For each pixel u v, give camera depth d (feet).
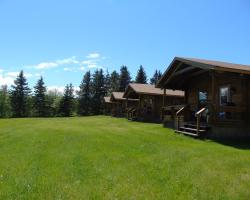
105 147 32.68
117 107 138.92
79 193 17.03
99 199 16.12
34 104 208.44
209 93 52.90
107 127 61.41
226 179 19.83
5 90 257.75
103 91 232.32
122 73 245.65
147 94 89.35
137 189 17.74
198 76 57.41
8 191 17.35
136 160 25.61
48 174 20.99
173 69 54.49
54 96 261.44
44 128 58.23
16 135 45.75
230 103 47.55
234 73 42.19
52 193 17.01
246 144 36.35
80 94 232.12
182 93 93.35
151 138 40.60
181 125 51.03
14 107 201.67
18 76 203.92
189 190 17.60
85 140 38.55
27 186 18.19
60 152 29.60
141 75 249.34
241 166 23.49
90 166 23.36
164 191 17.40
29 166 23.39
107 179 19.76
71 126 65.31
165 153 28.94
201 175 20.77
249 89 44.06
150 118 90.84
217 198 16.33
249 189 17.87
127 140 38.58
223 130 41.50
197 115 41.39
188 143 36.52
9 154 29.01
